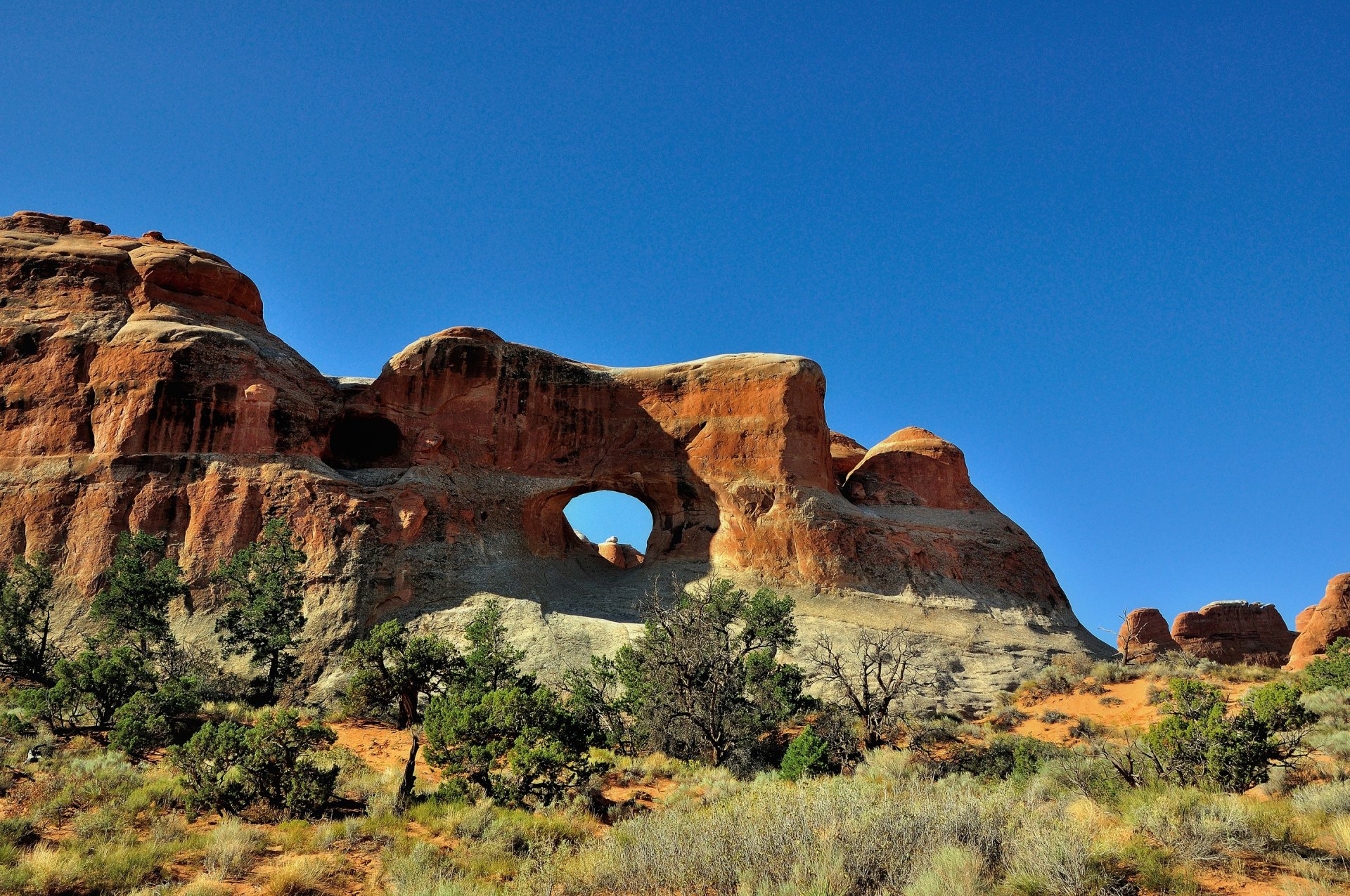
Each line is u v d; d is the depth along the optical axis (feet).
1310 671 100.73
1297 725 53.72
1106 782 50.42
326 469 143.33
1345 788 40.47
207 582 126.31
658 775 72.13
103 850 41.16
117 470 133.80
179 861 42.42
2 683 94.79
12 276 149.69
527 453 163.63
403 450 158.30
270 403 143.74
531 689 92.07
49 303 147.95
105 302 149.18
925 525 169.27
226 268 160.25
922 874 30.27
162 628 108.58
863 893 30.94
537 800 56.85
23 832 43.21
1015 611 154.81
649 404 171.01
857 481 187.01
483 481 157.69
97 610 107.24
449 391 162.50
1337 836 34.12
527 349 171.63
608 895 35.12
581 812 54.75
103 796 50.80
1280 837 34.12
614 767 72.74
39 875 37.01
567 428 167.73
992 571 163.12
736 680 92.53
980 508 186.09
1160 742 54.13
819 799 40.06
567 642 125.49
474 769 59.11
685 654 85.81
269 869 41.83
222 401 140.56
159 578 111.34
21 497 132.87
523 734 60.23
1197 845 32.53
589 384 171.53
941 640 137.90
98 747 65.26
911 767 66.44
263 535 122.31
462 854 44.42
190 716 79.97
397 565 133.90
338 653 118.93
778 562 150.92
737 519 156.25
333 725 88.38
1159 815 35.37
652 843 37.70
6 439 138.41
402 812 52.03
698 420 167.43
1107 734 94.07
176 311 151.23
